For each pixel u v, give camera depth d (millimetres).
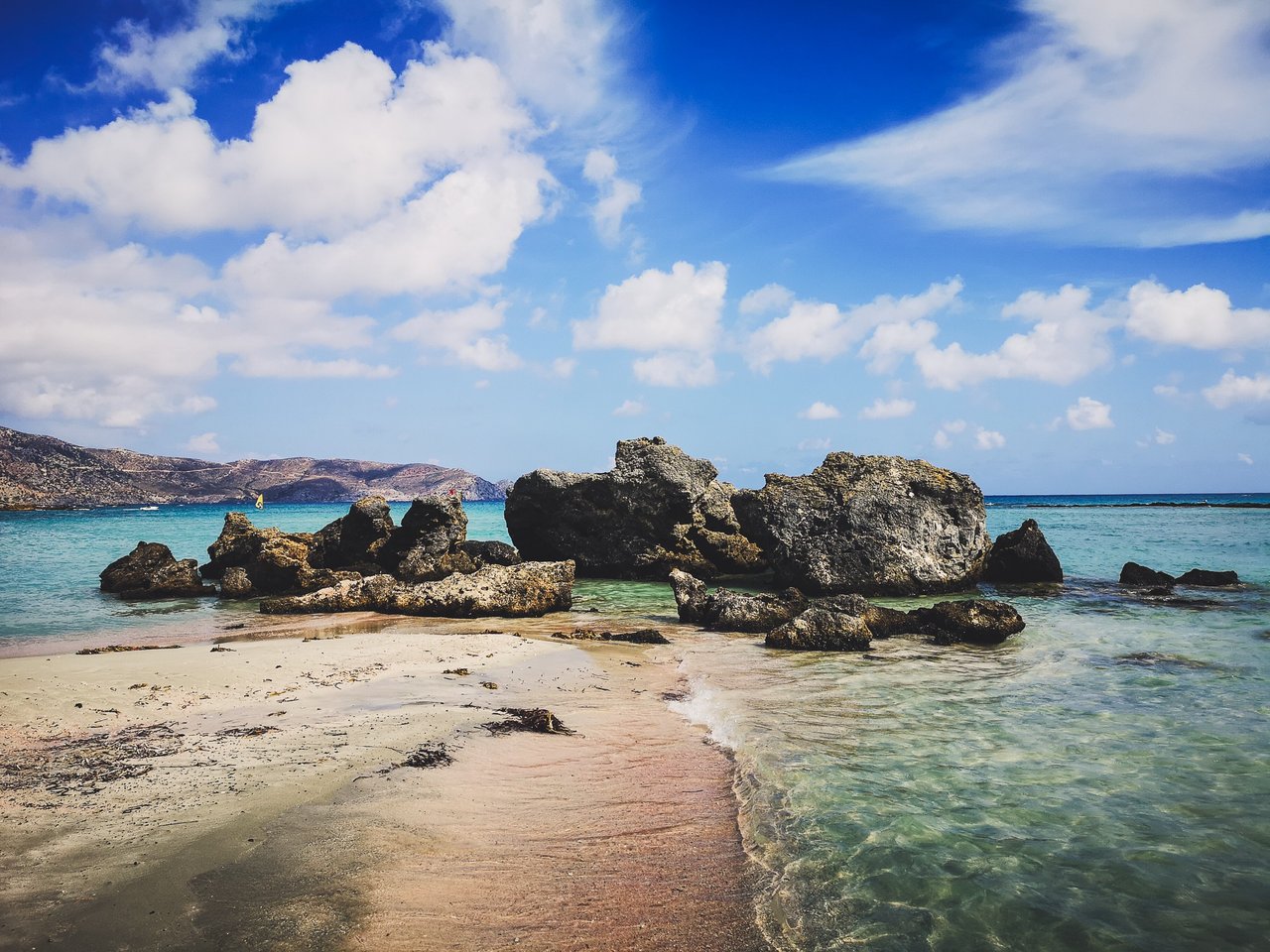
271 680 11938
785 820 7016
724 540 32500
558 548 34188
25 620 20875
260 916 4738
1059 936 5258
